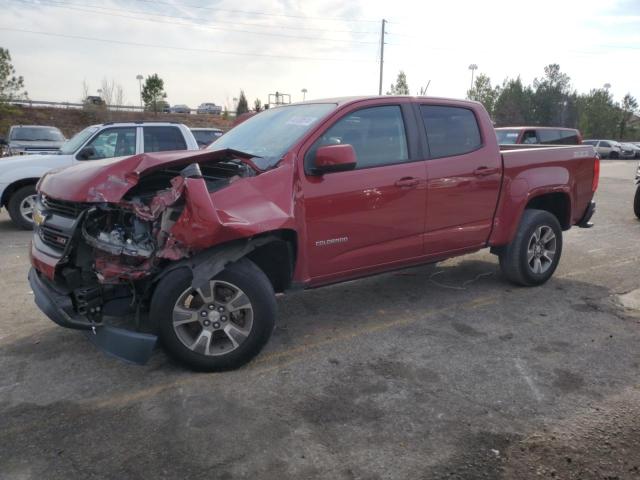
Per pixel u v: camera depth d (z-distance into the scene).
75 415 3.30
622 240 8.67
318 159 4.04
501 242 5.52
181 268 3.64
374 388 3.66
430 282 6.11
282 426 3.20
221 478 2.73
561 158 5.90
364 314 5.10
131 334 3.56
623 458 2.91
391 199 4.58
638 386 3.71
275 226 3.75
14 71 33.25
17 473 2.76
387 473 2.78
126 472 2.78
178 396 3.53
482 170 5.18
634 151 40.59
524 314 5.10
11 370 3.90
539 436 3.10
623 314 5.11
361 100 4.57
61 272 3.69
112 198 3.51
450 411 3.37
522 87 61.12
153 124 9.38
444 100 5.13
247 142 4.66
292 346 4.35
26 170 8.84
